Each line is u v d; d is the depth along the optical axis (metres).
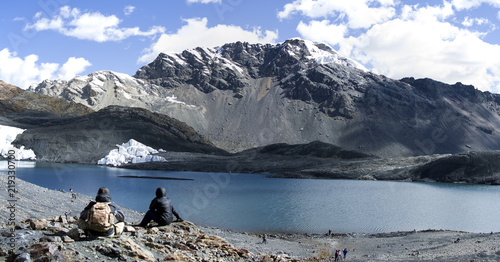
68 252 13.47
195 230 22.48
